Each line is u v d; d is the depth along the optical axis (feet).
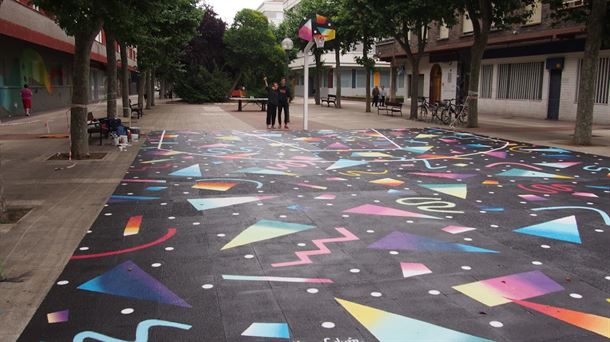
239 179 33.35
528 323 13.89
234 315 14.30
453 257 18.86
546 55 84.53
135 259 18.67
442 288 16.11
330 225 22.85
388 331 13.44
